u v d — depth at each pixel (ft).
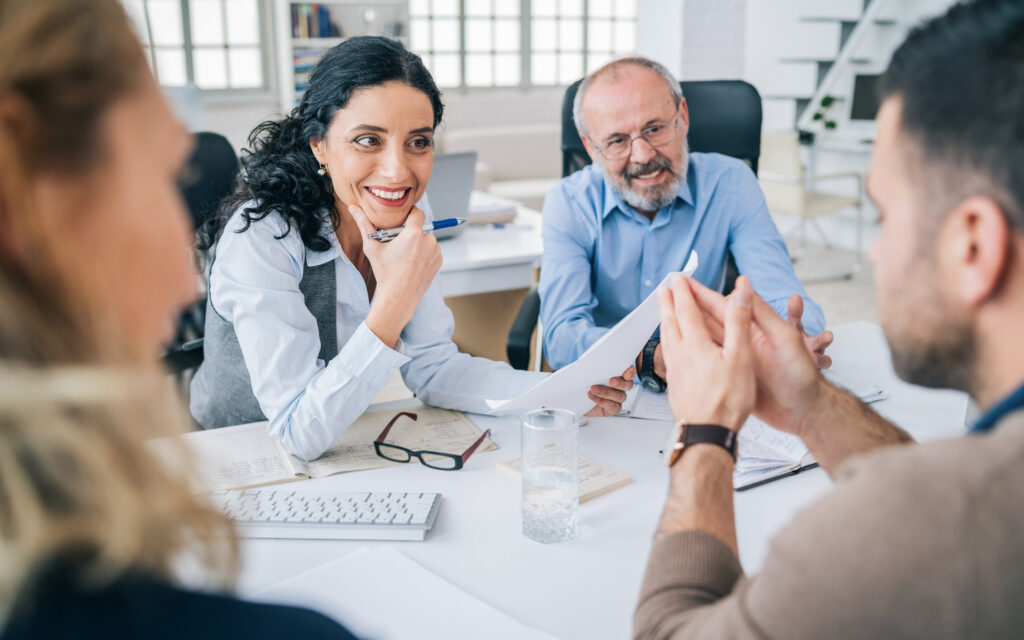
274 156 4.56
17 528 1.05
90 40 1.15
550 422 3.39
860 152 19.08
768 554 1.73
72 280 1.16
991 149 1.63
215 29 18.94
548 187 18.98
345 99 4.21
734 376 2.47
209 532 1.33
